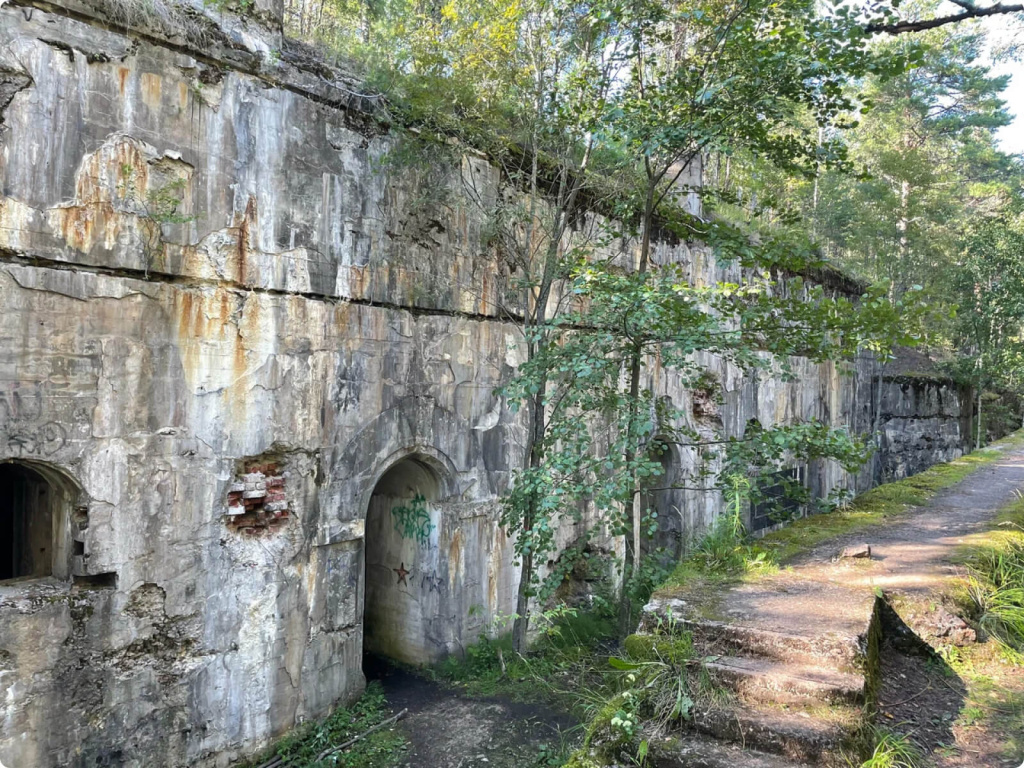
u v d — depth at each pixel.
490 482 8.79
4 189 4.75
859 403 20.19
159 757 5.65
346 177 6.98
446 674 8.21
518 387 6.83
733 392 13.60
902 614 5.10
